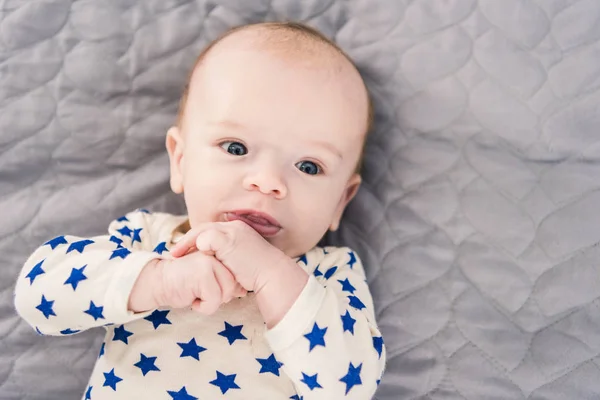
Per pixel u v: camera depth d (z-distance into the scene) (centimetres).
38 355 100
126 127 106
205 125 86
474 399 93
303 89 84
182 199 107
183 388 80
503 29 100
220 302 77
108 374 82
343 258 94
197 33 106
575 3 100
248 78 84
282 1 106
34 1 105
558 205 97
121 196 106
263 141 83
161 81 106
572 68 98
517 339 94
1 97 104
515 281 96
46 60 105
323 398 75
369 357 78
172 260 78
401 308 98
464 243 98
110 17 106
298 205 85
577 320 94
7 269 102
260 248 78
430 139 101
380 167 103
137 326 85
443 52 101
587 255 95
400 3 104
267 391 82
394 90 103
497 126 99
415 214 101
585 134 97
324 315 76
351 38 105
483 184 99
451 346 96
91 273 78
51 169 105
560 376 92
